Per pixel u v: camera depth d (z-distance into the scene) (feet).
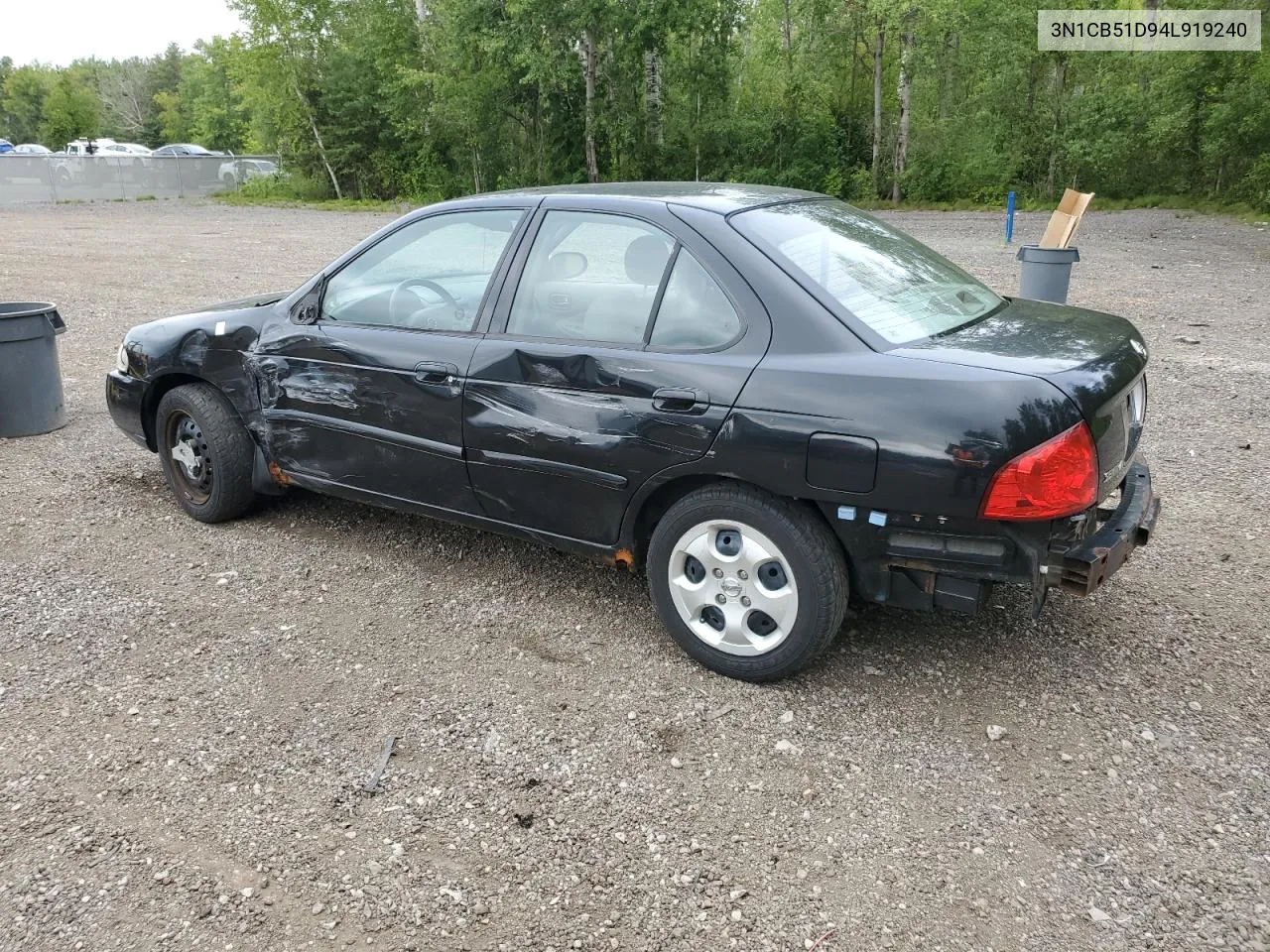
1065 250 28.91
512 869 8.77
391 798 9.73
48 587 14.37
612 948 7.88
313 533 16.38
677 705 11.26
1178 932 7.95
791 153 116.57
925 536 10.11
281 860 8.89
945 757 10.27
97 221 89.92
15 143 274.36
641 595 14.03
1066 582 9.86
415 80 114.52
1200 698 11.24
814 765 10.16
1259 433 20.99
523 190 13.55
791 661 11.16
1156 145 96.22
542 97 112.27
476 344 12.81
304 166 132.67
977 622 13.05
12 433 21.94
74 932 8.09
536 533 12.98
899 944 7.88
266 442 15.60
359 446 14.30
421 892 8.50
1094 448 9.80
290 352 14.80
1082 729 10.70
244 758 10.37
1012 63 104.12
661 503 12.05
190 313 17.01
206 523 16.75
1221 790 9.66
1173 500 17.31
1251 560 14.80
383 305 14.11
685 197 12.17
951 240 65.98
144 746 10.61
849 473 10.11
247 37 126.93
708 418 10.85
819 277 11.10
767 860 8.84
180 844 9.11
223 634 13.01
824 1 113.70
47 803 9.66
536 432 12.25
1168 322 33.40
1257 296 38.86
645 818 9.40
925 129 114.93
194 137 233.14
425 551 15.58
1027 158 107.55
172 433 16.74
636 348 11.58
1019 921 8.09
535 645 12.69
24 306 22.82
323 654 12.48
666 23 103.04
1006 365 9.98
